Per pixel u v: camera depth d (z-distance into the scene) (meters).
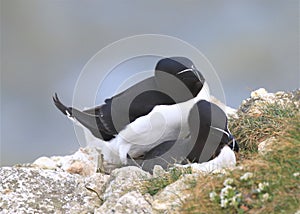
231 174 10.30
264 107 13.66
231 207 9.73
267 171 10.12
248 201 9.68
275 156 10.48
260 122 13.08
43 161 13.93
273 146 10.95
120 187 11.14
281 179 9.87
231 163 11.55
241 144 12.95
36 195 11.40
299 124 11.27
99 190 11.59
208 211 9.77
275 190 9.72
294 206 9.43
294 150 10.46
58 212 11.06
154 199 10.62
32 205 11.15
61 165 13.84
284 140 10.91
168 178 11.22
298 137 10.88
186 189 10.52
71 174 12.31
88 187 11.60
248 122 13.22
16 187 11.56
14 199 11.26
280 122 12.72
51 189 11.59
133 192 10.57
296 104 13.60
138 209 10.27
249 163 10.49
